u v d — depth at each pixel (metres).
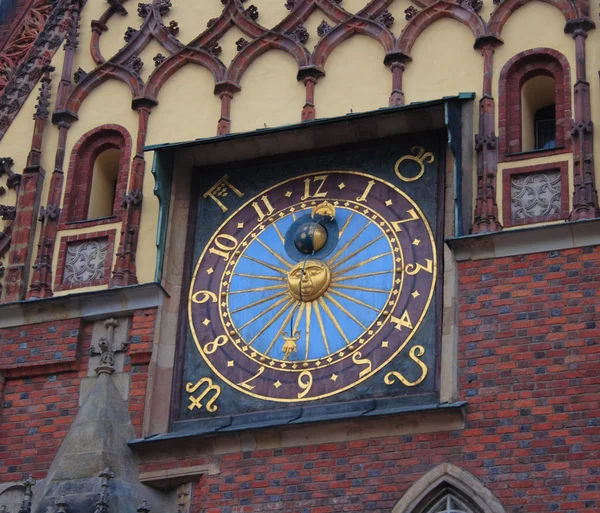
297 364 34.12
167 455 33.56
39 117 38.03
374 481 32.19
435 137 35.44
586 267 32.78
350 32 36.75
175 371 34.78
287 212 35.78
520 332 32.62
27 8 40.75
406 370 33.34
